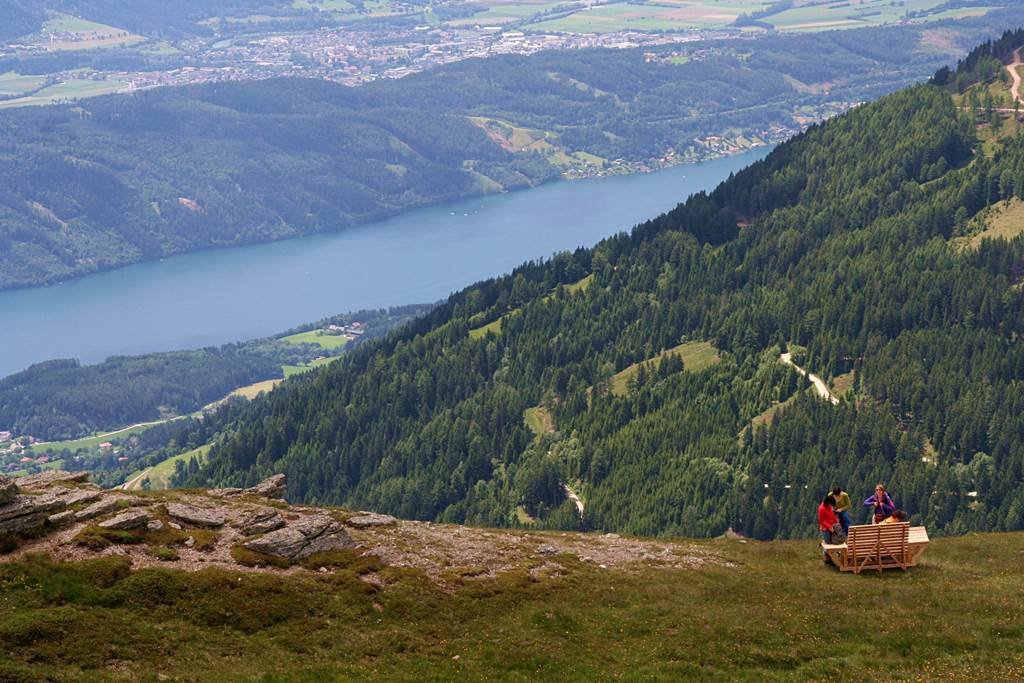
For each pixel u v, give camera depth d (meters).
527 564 76.81
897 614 67.50
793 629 66.06
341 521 82.56
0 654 55.53
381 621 66.00
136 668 56.94
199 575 65.88
